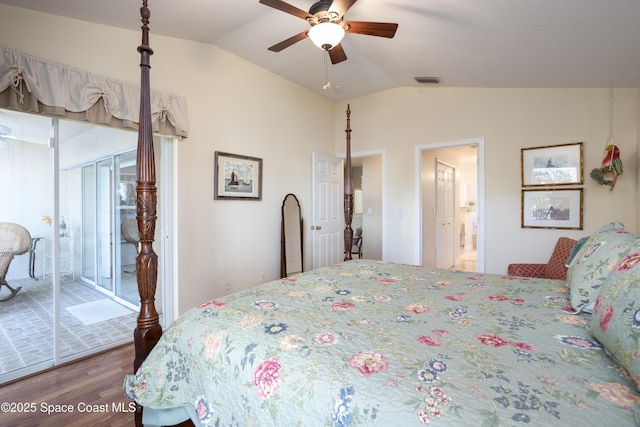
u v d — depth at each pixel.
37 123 2.44
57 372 2.37
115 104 2.56
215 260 3.41
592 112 3.27
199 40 3.16
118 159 3.61
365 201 6.33
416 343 1.05
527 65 2.90
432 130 4.27
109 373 2.36
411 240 4.47
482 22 2.22
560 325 1.19
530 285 1.82
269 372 0.97
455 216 6.61
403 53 3.12
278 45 2.40
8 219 2.45
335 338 1.09
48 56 2.27
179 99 3.02
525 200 3.64
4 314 2.51
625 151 3.10
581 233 3.32
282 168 4.24
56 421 1.82
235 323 1.24
